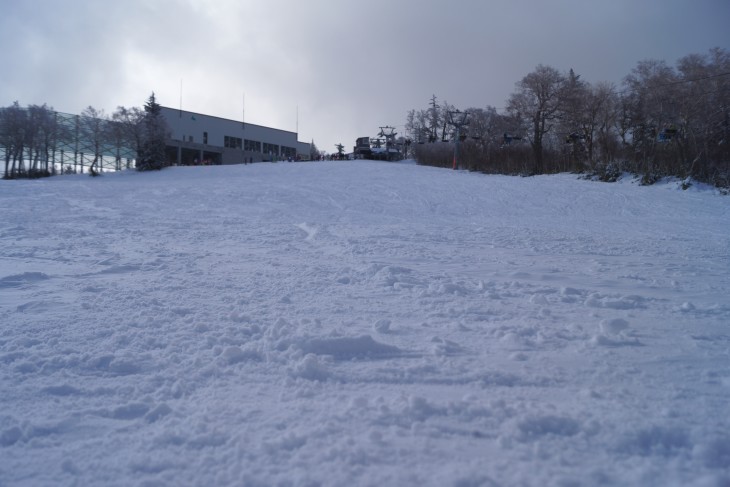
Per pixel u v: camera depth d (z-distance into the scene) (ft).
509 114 183.01
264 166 165.27
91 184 110.93
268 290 21.85
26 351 13.55
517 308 18.86
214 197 87.25
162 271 26.48
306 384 11.47
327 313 17.94
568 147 163.22
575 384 11.51
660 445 8.77
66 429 9.47
